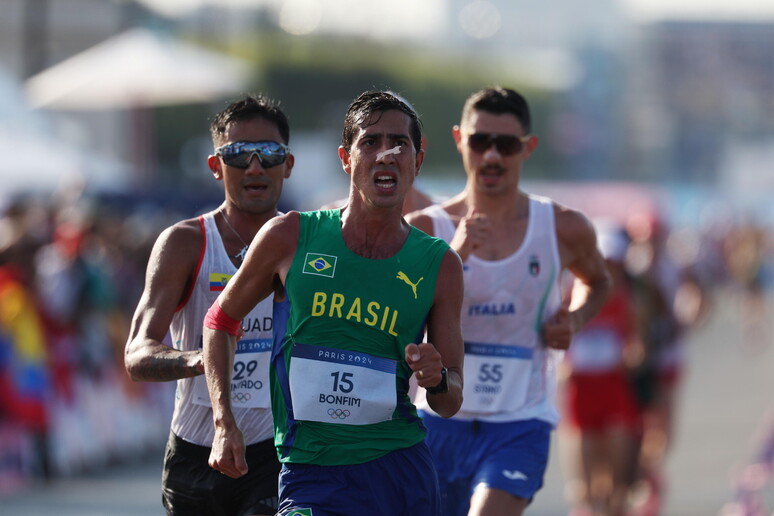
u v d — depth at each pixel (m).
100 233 44.81
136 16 123.69
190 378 16.52
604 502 29.16
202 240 16.47
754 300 84.81
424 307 14.10
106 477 37.62
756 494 29.11
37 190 53.03
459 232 18.19
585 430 29.09
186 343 16.61
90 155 62.44
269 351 16.45
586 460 29.16
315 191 101.50
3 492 34.69
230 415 14.30
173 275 16.23
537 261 19.30
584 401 29.05
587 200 145.00
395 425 14.34
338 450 14.14
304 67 185.38
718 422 47.56
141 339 15.80
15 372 35.28
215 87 57.78
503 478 18.77
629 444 29.14
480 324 19.28
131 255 47.06
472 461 19.36
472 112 19.36
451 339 14.19
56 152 56.34
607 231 29.95
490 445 19.25
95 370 40.47
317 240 14.14
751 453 40.09
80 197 45.00
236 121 16.66
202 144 142.38
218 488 16.52
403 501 14.36
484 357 19.30
